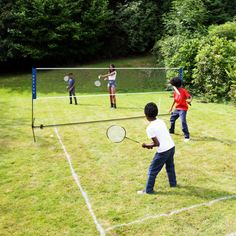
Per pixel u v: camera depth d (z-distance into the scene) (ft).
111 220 14.85
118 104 42.78
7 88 58.49
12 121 33.65
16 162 21.89
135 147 24.72
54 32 69.36
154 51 67.21
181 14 59.98
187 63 48.21
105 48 78.64
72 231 14.07
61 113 37.27
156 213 15.40
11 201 16.57
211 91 44.24
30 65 74.23
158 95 50.34
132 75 61.31
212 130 29.43
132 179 19.15
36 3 66.85
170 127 28.04
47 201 16.57
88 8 73.46
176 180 18.93
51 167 21.02
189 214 15.29
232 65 43.39
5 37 67.97
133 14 75.05
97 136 27.58
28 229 14.21
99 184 18.51
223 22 61.05
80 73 63.26
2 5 67.36
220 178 19.26
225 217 15.03
